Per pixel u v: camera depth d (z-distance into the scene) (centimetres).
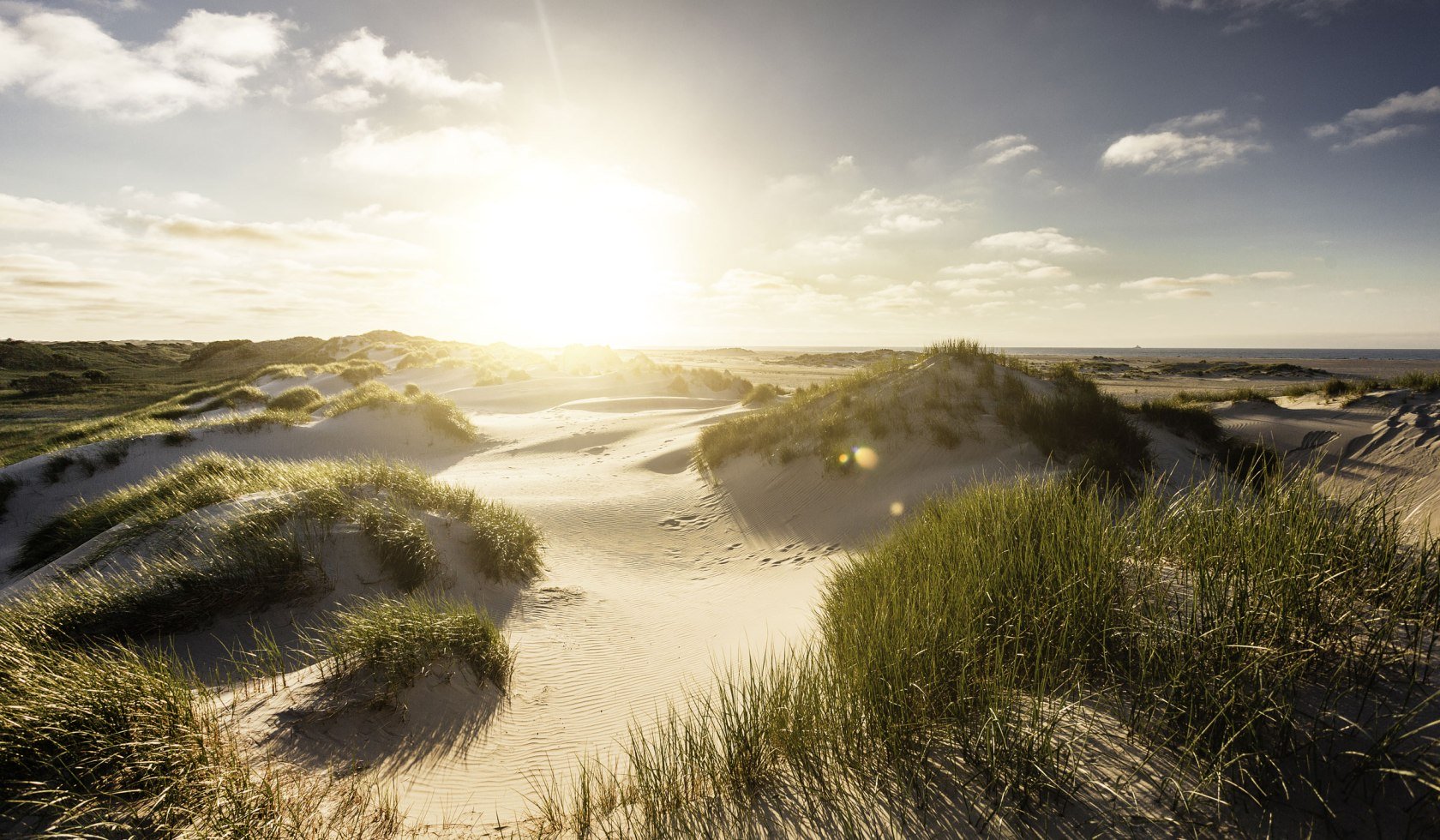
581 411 2702
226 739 348
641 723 465
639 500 1284
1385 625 266
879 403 1349
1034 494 541
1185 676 269
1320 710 239
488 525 838
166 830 257
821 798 271
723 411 2419
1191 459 1073
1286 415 1464
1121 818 222
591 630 678
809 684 351
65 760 288
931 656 331
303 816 291
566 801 339
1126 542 417
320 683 436
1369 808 204
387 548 700
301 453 1792
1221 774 228
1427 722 224
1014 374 1409
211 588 585
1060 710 271
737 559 982
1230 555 358
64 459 1502
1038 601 362
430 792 354
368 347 5922
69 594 579
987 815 238
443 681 476
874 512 1022
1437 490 600
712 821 269
